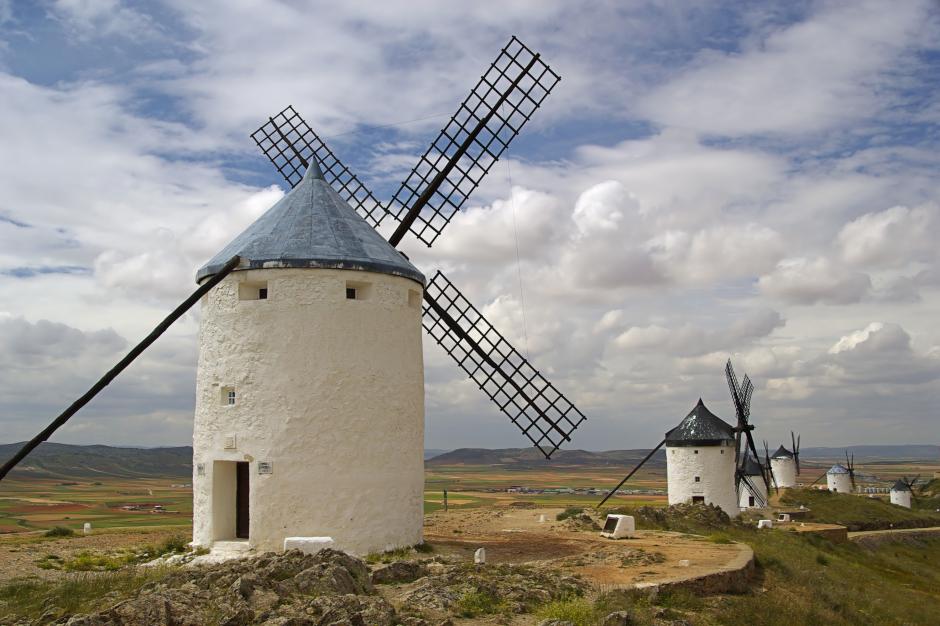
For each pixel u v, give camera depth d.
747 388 44.16
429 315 24.98
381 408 18.77
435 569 14.78
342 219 20.00
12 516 55.84
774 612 15.83
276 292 18.45
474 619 11.98
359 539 18.09
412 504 19.36
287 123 26.09
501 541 22.44
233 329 18.64
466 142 25.91
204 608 10.73
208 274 19.44
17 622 10.99
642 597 14.40
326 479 17.98
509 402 25.20
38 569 16.88
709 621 14.08
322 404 18.17
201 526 18.81
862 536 52.75
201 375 19.27
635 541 22.94
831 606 19.03
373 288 19.05
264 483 17.88
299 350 18.27
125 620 10.08
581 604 12.80
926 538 56.47
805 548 33.12
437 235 25.58
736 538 30.17
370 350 18.77
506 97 26.59
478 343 25.09
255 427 18.11
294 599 11.41
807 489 69.88
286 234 19.19
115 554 19.25
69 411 16.16
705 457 41.53
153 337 16.97
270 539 17.75
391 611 11.34
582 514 31.47
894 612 21.81
